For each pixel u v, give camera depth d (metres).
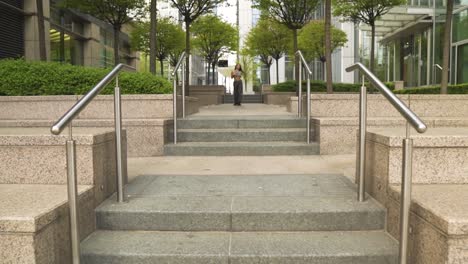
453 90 14.90
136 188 4.48
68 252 3.20
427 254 2.88
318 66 41.09
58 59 19.58
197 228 3.69
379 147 3.81
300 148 6.89
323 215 3.65
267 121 7.93
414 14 21.59
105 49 27.25
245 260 3.20
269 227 3.67
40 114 7.81
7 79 8.19
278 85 19.84
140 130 7.00
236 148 6.90
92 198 3.66
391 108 8.07
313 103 8.16
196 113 10.38
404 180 2.88
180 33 23.50
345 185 4.54
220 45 26.33
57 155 3.71
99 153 3.87
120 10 14.90
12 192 3.42
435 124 7.06
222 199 4.02
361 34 31.52
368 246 3.32
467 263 2.62
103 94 8.27
